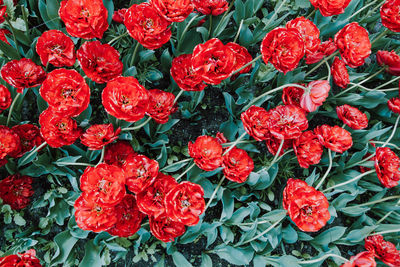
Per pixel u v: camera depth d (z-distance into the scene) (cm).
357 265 102
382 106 133
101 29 105
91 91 123
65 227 121
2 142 107
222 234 119
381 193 125
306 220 107
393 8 117
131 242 119
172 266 122
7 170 119
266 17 131
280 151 119
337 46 114
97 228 103
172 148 126
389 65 123
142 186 104
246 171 114
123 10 120
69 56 107
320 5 113
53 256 117
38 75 109
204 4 114
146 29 106
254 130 111
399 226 121
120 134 118
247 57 119
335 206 124
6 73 106
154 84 128
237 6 125
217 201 120
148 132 119
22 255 100
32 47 120
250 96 125
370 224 124
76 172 120
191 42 128
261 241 120
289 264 116
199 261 123
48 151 115
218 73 104
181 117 129
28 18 127
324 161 127
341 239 125
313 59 119
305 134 117
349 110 120
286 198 109
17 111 119
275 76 127
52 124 105
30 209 120
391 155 114
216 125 130
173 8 103
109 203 100
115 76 109
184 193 103
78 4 102
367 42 113
